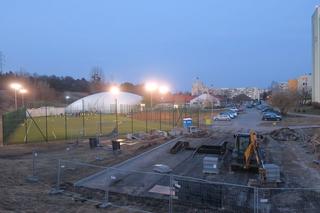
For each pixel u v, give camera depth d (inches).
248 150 869.8
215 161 869.8
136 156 1096.2
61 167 893.2
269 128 2164.1
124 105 3772.1
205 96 5556.1
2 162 939.3
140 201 639.1
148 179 794.2
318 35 4018.2
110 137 1589.6
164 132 1731.1
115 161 1014.4
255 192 569.6
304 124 2426.2
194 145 1375.5
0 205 560.4
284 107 3314.5
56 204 593.9
